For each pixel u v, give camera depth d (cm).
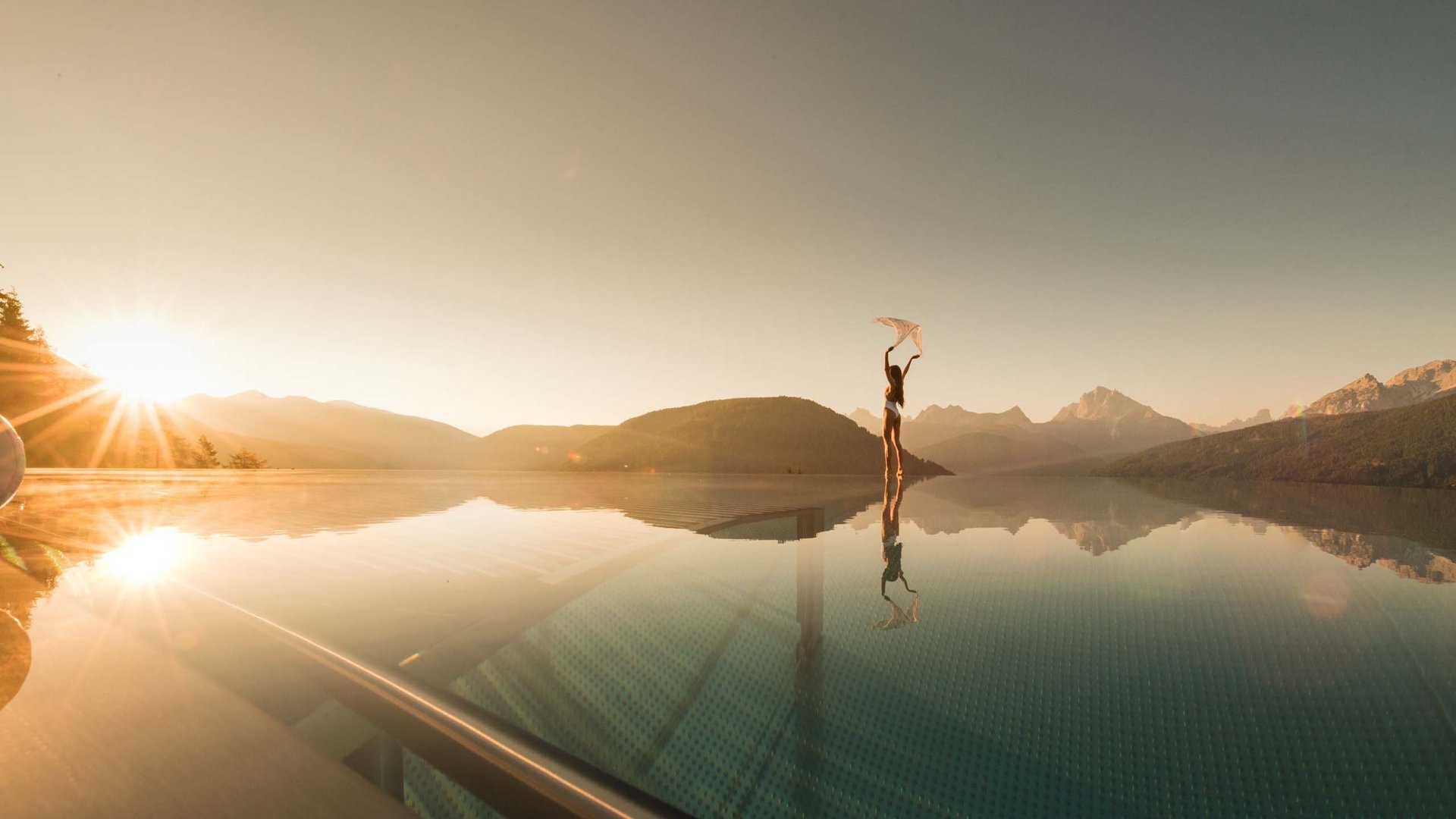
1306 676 201
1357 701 179
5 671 156
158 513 691
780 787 130
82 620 208
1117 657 221
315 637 168
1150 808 123
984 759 143
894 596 320
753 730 158
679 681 194
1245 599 316
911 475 2772
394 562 396
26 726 125
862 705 177
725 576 372
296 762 111
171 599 241
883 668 209
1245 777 135
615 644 232
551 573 362
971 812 117
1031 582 359
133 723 126
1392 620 274
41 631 194
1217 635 252
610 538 531
